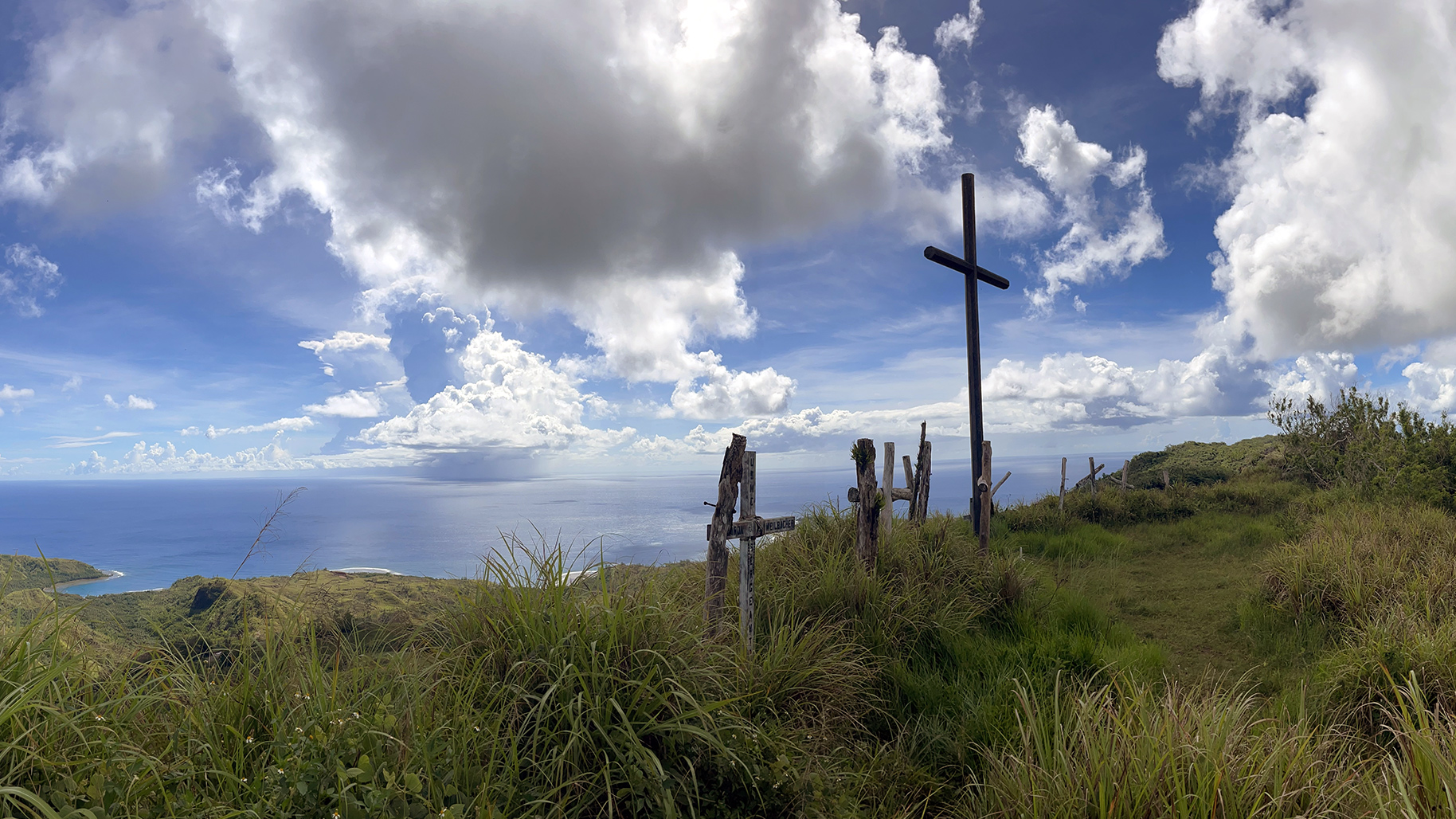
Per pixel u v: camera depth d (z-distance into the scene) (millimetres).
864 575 5805
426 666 3262
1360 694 4215
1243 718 3516
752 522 4859
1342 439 15305
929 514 10547
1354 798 2783
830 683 4297
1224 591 7859
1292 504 12828
